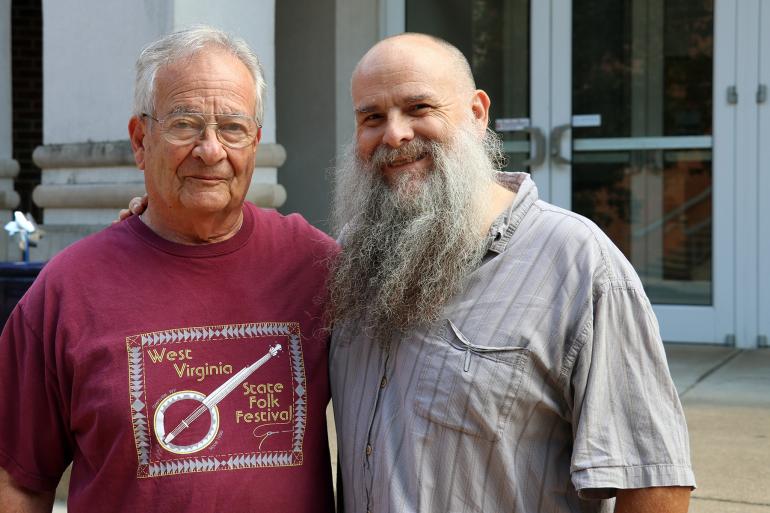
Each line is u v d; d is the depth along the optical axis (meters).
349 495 2.00
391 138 1.97
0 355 2.07
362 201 2.07
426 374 1.88
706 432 3.94
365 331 2.00
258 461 1.98
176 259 2.07
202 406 1.97
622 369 1.81
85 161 4.68
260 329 2.07
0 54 5.61
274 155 4.93
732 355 5.54
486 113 2.16
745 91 5.73
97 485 1.97
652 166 5.97
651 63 5.92
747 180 5.76
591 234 1.88
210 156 1.98
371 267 2.06
